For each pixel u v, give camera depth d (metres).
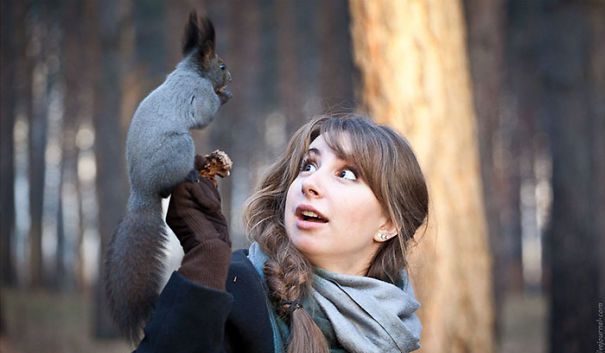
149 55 23.69
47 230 45.56
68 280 35.06
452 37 7.43
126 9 16.94
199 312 2.54
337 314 2.94
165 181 2.55
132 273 2.66
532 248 51.00
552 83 13.05
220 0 23.11
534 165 32.53
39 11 26.11
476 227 7.33
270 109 32.72
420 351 6.90
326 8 23.70
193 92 2.67
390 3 7.13
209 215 2.67
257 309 2.81
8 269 26.36
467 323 7.09
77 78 26.23
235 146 23.75
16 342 15.74
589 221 12.62
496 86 20.84
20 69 25.67
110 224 16.42
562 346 12.34
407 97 7.07
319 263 3.10
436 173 7.07
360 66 7.23
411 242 3.39
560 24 13.05
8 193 25.52
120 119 16.67
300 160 3.24
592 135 19.92
